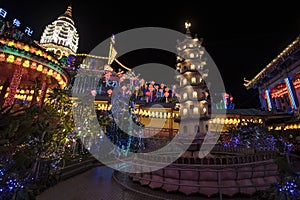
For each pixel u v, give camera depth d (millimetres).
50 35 46438
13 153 4547
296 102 28797
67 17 50812
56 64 11547
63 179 8508
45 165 7223
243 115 25547
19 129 4520
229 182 7156
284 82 34344
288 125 21859
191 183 7305
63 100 10328
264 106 41344
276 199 5531
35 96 12430
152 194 7152
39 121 5609
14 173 4418
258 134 15625
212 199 6727
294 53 28672
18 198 4504
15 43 9930
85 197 6395
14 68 11992
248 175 7434
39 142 6312
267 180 7594
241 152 12070
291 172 5527
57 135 8477
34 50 10672
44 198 5934
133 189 7629
